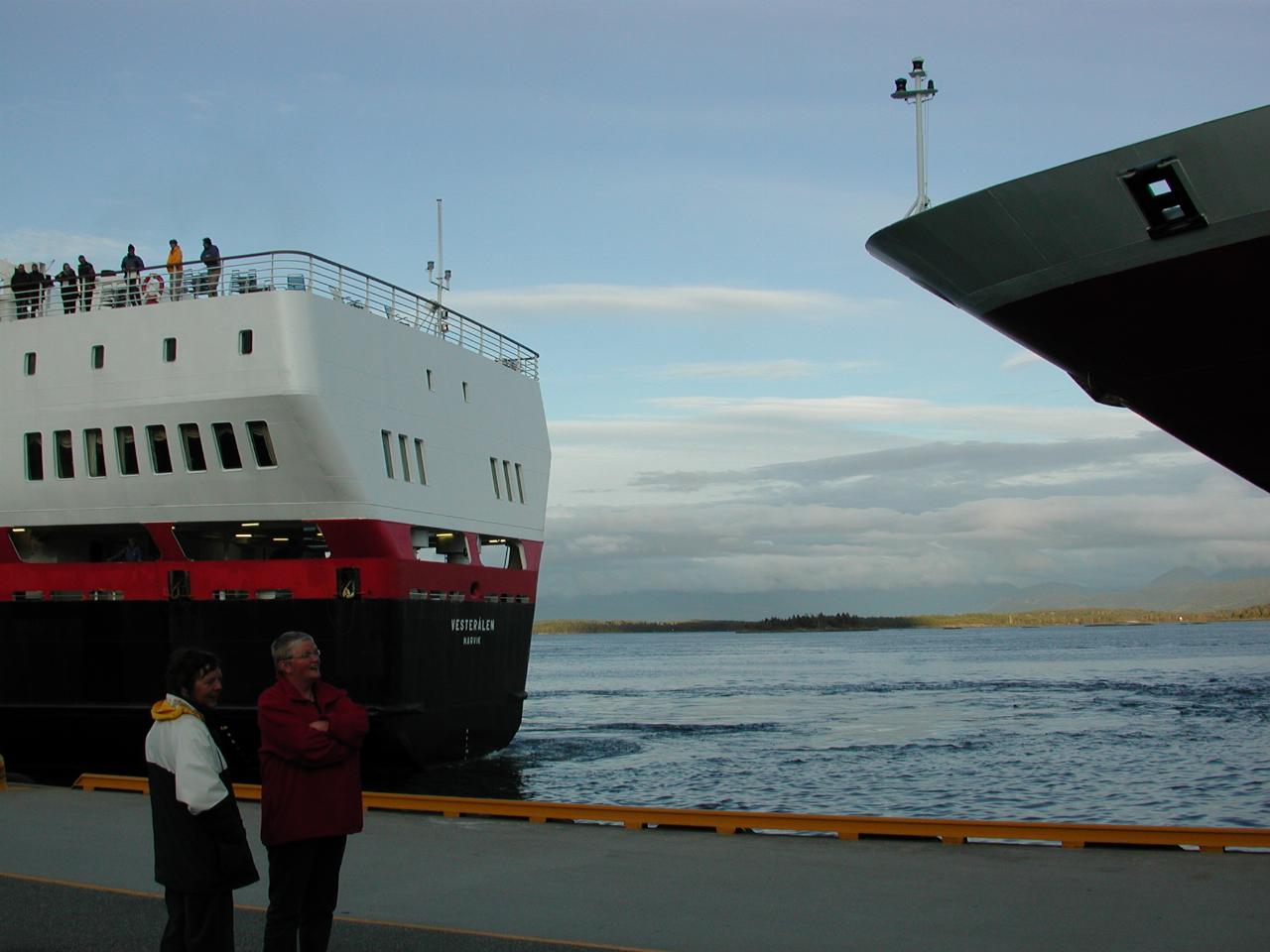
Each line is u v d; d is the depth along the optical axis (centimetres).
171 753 748
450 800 1568
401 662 2867
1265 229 1291
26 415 3034
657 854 1248
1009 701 7050
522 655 3672
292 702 777
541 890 1096
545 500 3947
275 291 2781
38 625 3028
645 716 6297
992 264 1518
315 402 2736
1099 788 3403
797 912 1001
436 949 898
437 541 3416
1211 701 6612
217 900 766
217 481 2842
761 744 4591
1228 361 1480
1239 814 2989
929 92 1664
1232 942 891
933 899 1033
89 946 919
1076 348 1567
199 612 2891
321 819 774
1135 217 1364
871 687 8944
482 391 3531
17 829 1437
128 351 2917
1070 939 906
